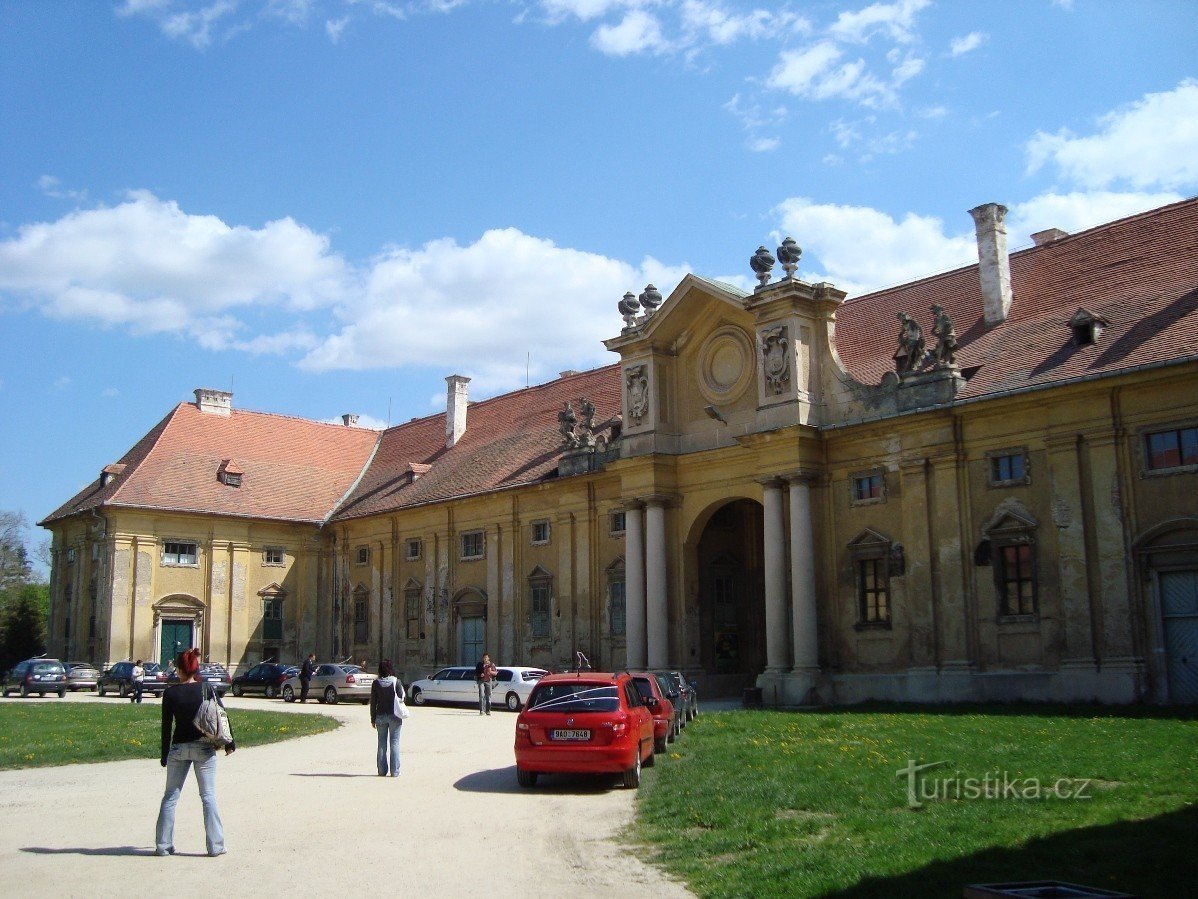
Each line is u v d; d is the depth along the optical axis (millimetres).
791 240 36812
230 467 59125
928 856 11281
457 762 21797
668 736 23766
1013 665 31297
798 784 16359
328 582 60562
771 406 36750
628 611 40812
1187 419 28344
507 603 48781
